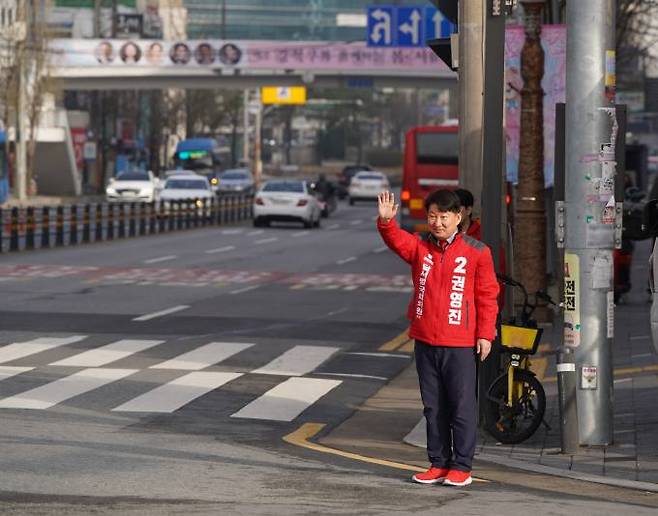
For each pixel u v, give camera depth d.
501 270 21.78
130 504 14.11
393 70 141.75
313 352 30.03
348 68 141.38
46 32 136.50
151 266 54.31
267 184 93.06
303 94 197.88
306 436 20.16
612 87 19.27
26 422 19.92
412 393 25.27
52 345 29.75
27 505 13.88
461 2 22.83
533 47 37.66
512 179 41.72
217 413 21.91
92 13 189.88
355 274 53.03
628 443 19.73
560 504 14.86
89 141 169.25
